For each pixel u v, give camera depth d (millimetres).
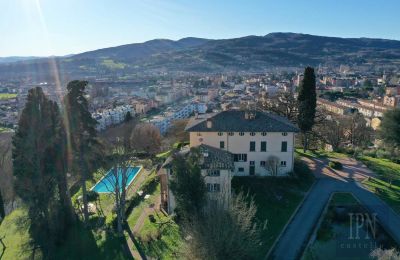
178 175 38625
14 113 164500
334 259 36469
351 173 60531
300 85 70688
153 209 50250
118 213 45062
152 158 77500
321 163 66375
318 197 50719
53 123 46375
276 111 73000
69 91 45250
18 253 44906
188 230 36031
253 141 55000
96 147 48219
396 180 57094
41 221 46219
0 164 66438
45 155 45500
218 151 49750
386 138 74188
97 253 42188
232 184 52469
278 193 50969
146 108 197000
